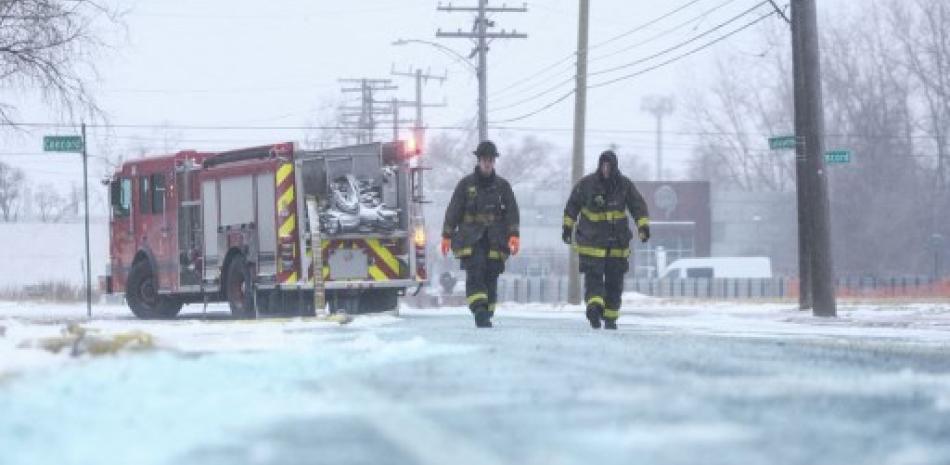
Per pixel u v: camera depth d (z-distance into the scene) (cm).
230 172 8706
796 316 9381
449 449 1942
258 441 2061
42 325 6556
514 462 1797
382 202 8650
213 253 8894
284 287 8194
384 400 2617
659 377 3030
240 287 8688
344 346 4238
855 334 6494
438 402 2572
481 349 4003
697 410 2384
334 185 8475
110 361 3331
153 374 3070
